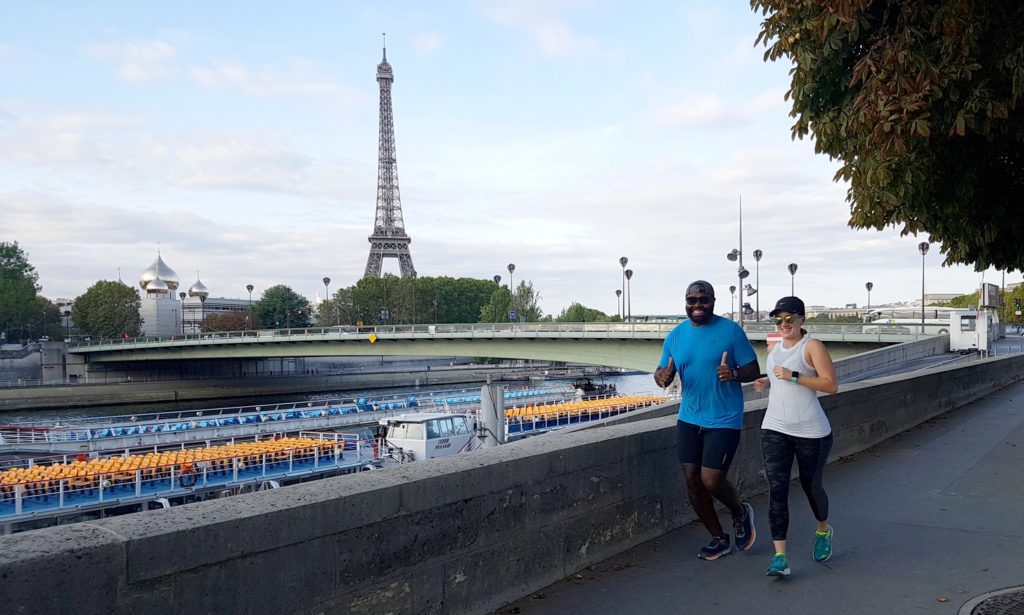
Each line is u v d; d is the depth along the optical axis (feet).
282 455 117.29
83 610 10.34
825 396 37.06
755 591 18.69
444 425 125.39
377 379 388.16
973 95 25.09
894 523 24.70
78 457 127.65
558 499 19.62
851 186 28.60
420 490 15.56
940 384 56.59
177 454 112.68
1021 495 28.27
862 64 25.27
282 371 421.59
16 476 98.78
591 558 20.75
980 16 24.20
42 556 10.00
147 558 11.07
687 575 19.95
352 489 14.42
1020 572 19.60
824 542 20.68
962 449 39.40
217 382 362.94
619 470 22.09
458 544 16.47
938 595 18.13
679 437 20.77
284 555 12.93
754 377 19.97
